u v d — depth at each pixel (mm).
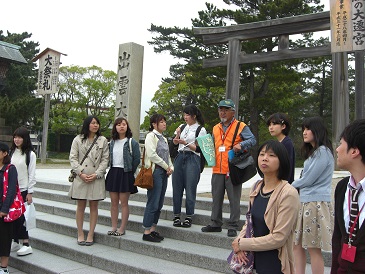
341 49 5973
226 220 4660
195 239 4352
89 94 25844
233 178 4027
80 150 4641
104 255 4266
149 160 4320
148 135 4441
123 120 4676
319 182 3047
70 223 5469
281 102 16828
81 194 4555
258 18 15562
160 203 4543
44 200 7000
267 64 17031
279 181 2363
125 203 4684
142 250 4328
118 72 10109
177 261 4016
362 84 6098
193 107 4754
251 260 2285
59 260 4504
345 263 1708
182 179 4703
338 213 1820
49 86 14203
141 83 10102
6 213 3920
